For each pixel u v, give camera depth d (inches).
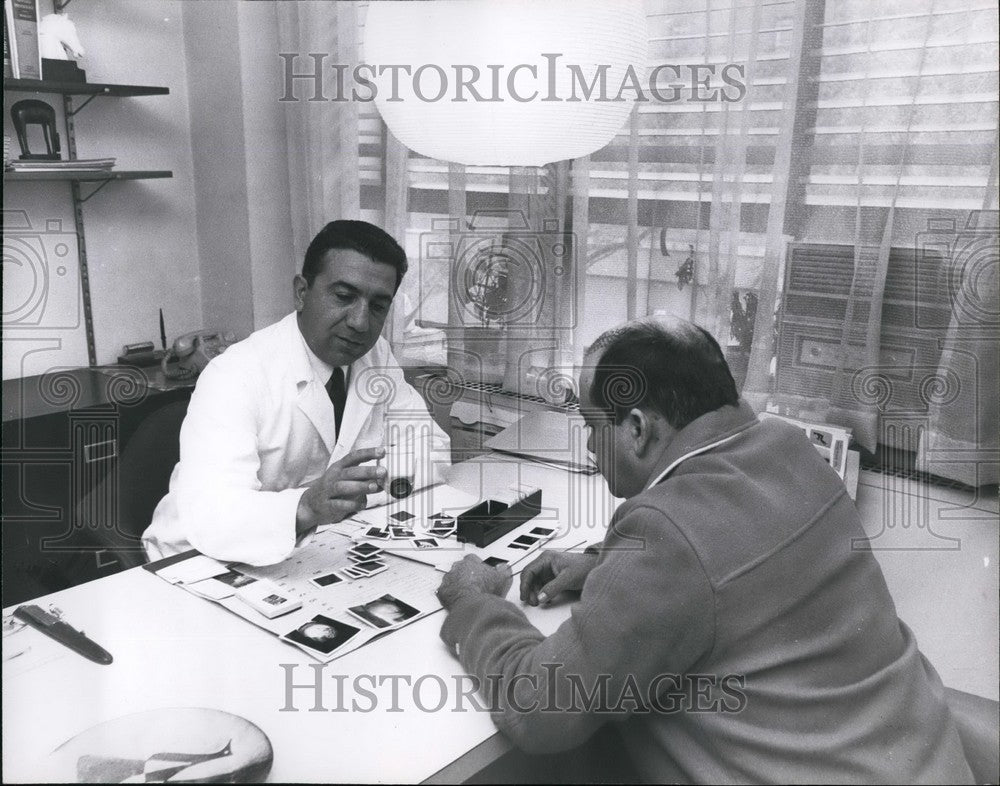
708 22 59.1
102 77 81.7
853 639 32.6
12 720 30.3
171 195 88.5
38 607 39.0
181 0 85.1
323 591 41.1
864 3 54.2
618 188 66.7
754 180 60.4
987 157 52.6
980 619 50.8
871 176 55.6
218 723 30.8
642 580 30.6
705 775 31.3
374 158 80.7
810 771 30.4
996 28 50.8
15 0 69.6
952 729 34.0
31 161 71.3
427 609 39.6
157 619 38.3
